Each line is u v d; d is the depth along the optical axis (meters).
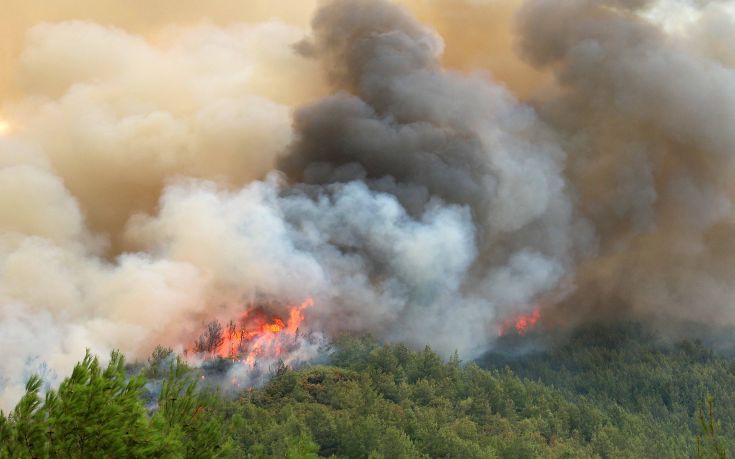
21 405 16.14
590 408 116.81
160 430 17.36
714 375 157.88
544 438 98.62
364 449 71.88
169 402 19.80
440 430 81.56
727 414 134.62
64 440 15.84
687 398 145.38
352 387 97.25
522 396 112.56
